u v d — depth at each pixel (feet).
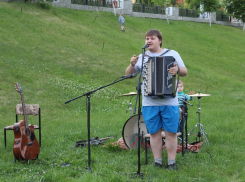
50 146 23.63
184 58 73.67
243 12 110.93
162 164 18.63
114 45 68.69
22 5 72.69
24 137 19.26
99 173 17.04
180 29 97.81
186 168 17.97
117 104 44.86
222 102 48.62
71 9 83.82
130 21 90.68
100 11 90.27
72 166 18.69
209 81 62.44
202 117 35.35
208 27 110.52
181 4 148.87
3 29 59.06
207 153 21.58
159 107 17.01
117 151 22.09
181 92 25.44
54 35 63.87
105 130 29.63
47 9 75.97
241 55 87.56
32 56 53.52
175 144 17.62
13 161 19.63
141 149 21.71
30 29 62.85
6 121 34.09
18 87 19.76
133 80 55.06
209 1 113.70
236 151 21.90
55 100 42.80
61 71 51.65
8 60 49.65
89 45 64.75
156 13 107.14
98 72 54.70
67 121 35.19
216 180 16.14
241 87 61.93
